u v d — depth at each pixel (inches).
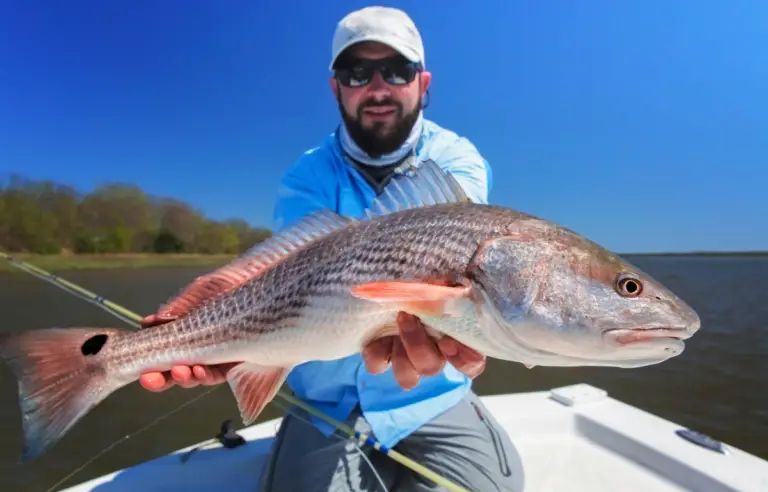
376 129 27.7
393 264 17.6
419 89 28.6
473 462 24.6
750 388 80.2
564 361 16.1
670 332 15.0
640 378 85.1
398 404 25.1
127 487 26.1
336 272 18.6
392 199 20.0
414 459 25.5
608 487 27.3
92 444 52.6
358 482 24.0
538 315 15.6
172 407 61.9
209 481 26.9
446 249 17.0
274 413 55.1
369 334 18.3
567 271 15.8
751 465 26.5
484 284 16.1
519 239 16.3
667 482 27.5
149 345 20.2
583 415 33.0
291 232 20.5
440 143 29.6
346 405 25.5
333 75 30.9
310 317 18.8
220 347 20.1
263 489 24.9
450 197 19.3
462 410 26.2
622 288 15.6
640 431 30.4
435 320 16.7
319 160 29.5
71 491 25.8
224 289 20.7
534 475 28.5
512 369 82.5
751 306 188.1
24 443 18.5
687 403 73.9
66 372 19.6
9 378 71.2
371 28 27.0
